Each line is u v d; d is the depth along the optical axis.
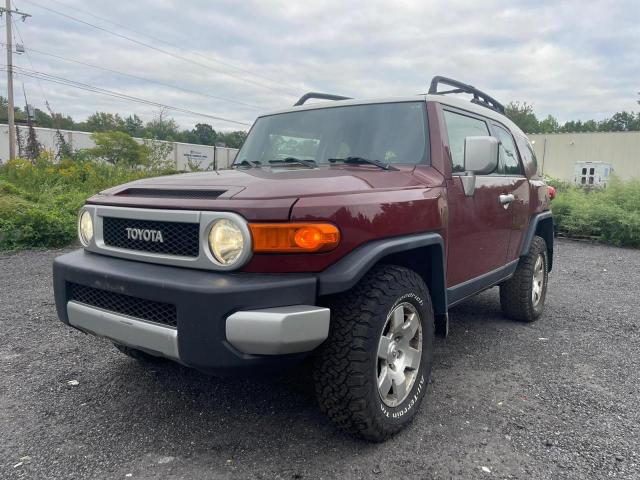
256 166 3.82
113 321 2.67
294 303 2.40
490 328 4.93
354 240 2.56
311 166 3.55
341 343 2.57
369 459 2.63
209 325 2.33
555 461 2.63
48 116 67.75
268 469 2.54
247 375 2.45
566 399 3.37
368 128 3.69
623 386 3.59
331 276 2.45
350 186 2.74
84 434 2.86
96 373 3.69
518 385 3.58
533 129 82.75
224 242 2.43
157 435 2.86
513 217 4.47
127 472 2.51
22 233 9.05
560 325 5.07
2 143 34.69
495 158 3.30
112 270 2.69
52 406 3.18
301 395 3.36
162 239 2.64
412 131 3.55
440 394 3.42
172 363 3.88
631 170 33.09
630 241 11.33
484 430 2.94
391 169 3.31
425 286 3.04
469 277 3.79
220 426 2.96
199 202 2.55
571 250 10.72
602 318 5.34
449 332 4.79
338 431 2.91
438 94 3.85
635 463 2.62
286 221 2.40
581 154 34.88
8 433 2.87
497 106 5.29
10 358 3.95
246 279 2.39
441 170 3.38
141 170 19.69
